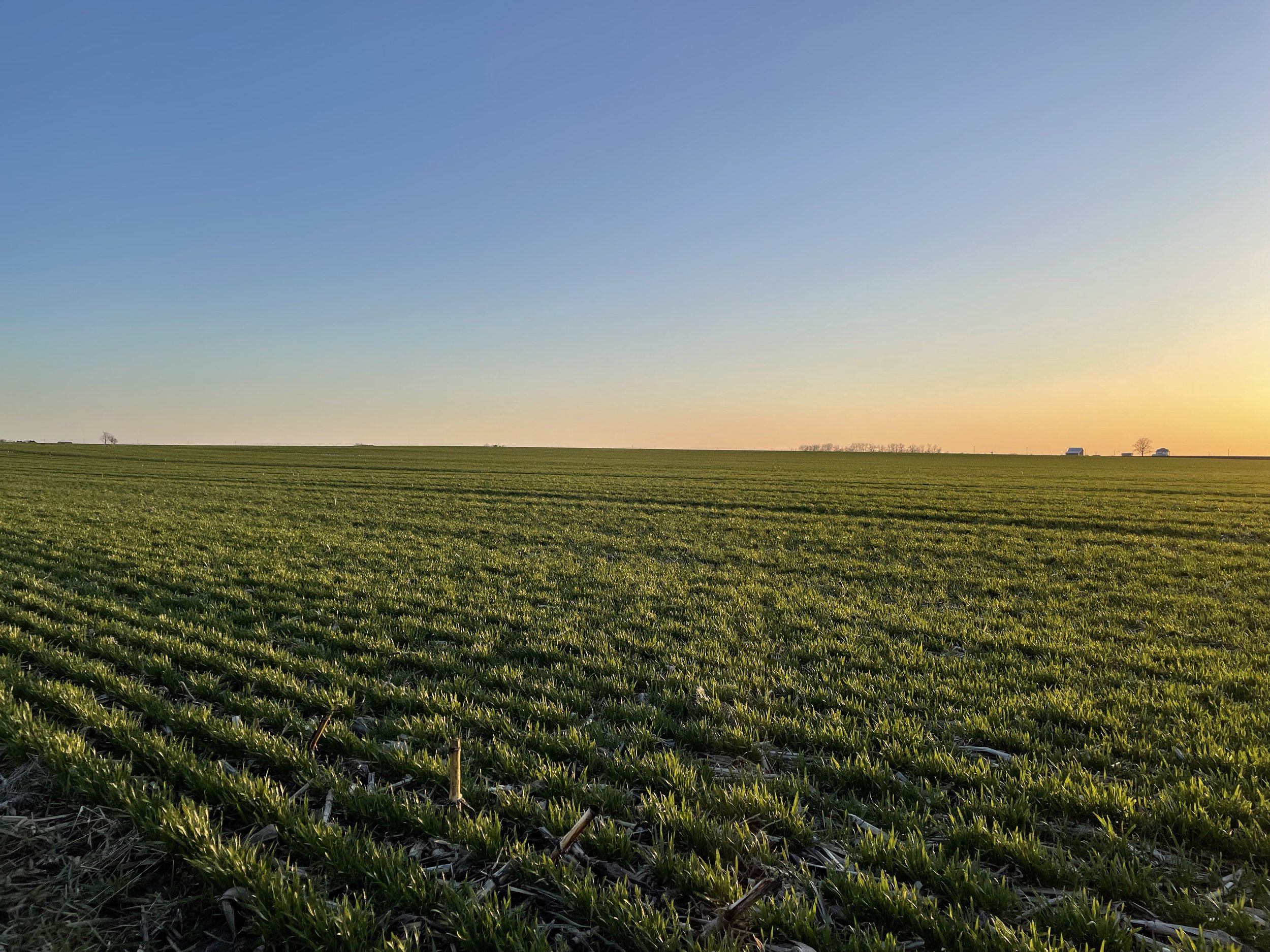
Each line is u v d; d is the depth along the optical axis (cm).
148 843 400
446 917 346
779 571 1422
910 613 1038
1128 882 372
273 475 4338
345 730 553
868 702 668
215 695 641
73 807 448
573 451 11894
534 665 771
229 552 1475
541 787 482
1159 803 454
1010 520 2375
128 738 526
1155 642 889
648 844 421
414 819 426
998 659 806
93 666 694
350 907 350
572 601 1096
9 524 1891
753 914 346
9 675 668
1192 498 3356
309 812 448
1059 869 384
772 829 440
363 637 850
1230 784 485
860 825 436
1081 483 4594
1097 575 1391
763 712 633
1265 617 1027
